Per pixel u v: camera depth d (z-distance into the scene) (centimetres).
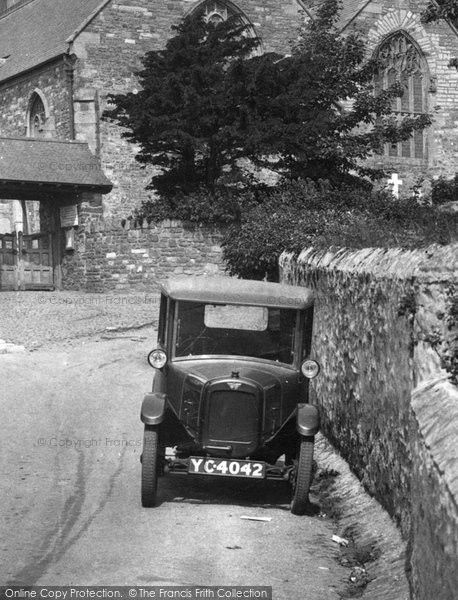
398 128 3012
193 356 948
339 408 1130
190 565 712
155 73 2889
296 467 910
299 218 2303
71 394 1498
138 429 1258
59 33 3931
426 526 506
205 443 902
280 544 785
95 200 3103
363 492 941
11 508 862
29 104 3941
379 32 4044
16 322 2262
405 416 762
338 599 654
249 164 3709
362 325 976
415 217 1255
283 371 931
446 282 674
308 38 3083
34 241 3144
